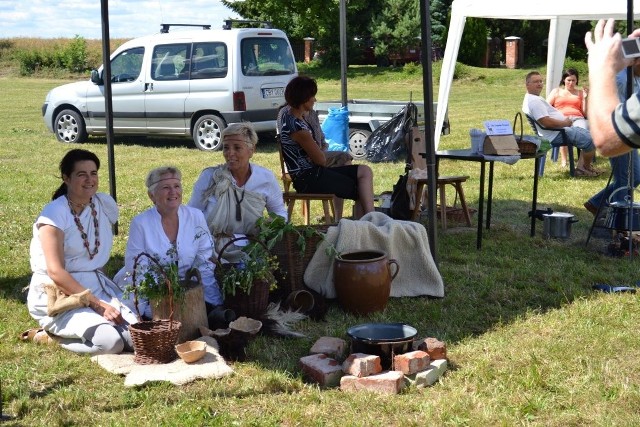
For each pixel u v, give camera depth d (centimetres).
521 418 356
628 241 651
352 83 3162
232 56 1314
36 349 445
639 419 351
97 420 356
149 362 414
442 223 742
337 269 505
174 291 436
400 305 526
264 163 1187
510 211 830
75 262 459
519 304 529
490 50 3366
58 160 1255
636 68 633
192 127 1353
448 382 396
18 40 4453
